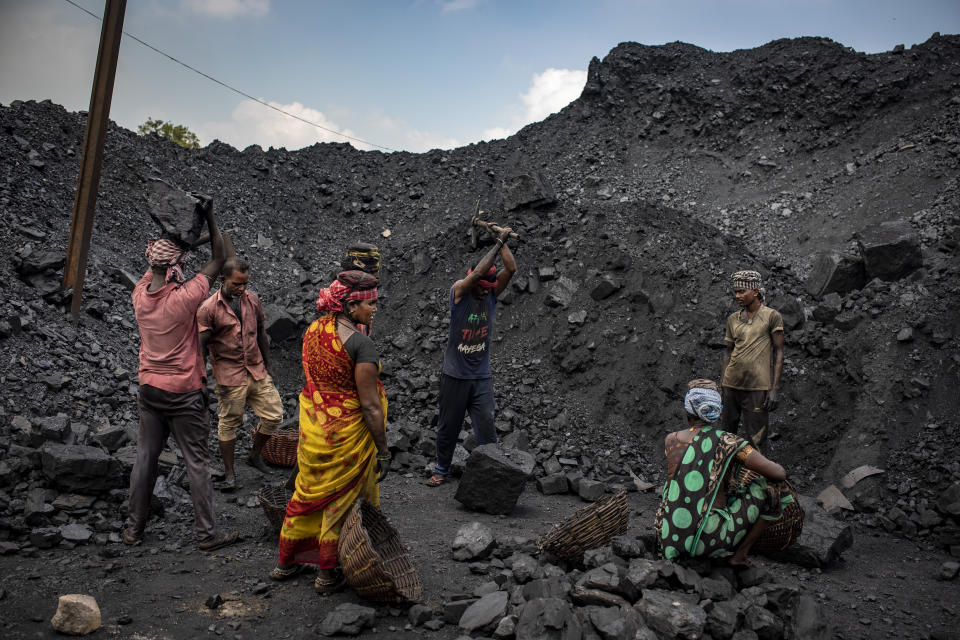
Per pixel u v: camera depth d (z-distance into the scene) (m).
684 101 17.00
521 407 7.43
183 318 3.86
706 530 3.51
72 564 3.61
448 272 9.81
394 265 10.40
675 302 8.12
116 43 6.48
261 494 4.29
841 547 4.39
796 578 4.06
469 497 5.14
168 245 3.85
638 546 3.54
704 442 3.60
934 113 13.30
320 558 3.41
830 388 6.87
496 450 5.21
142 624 3.03
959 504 5.07
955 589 4.04
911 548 4.87
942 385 6.32
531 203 10.17
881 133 13.73
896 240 7.82
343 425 3.30
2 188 8.51
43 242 7.86
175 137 22.44
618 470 6.49
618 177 15.41
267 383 5.31
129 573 3.56
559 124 18.12
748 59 17.42
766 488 3.59
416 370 8.09
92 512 4.19
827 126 14.59
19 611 3.04
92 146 6.60
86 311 7.22
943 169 11.01
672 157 15.82
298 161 15.69
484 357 5.52
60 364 5.98
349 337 3.29
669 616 2.93
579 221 9.80
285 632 3.04
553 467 6.25
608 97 18.05
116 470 4.32
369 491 3.58
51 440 4.67
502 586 3.49
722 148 15.63
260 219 13.10
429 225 13.98
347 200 15.01
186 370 3.88
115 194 10.59
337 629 3.01
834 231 11.12
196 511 3.97
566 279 8.83
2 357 5.62
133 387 6.28
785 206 12.61
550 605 2.92
